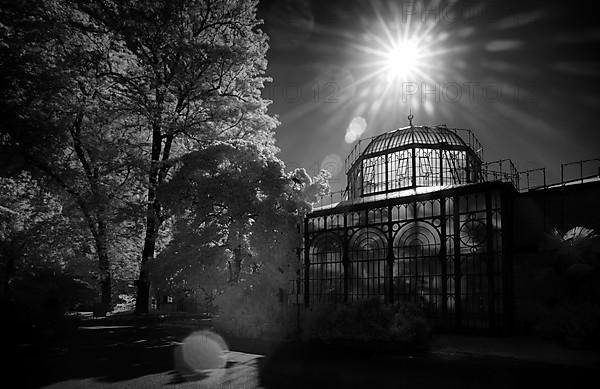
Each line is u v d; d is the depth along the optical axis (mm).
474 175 25344
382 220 20484
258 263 21422
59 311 18016
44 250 25953
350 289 20859
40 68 22609
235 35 29859
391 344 13883
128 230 28094
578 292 16031
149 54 28953
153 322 24594
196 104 28953
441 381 9836
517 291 17828
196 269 20203
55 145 23719
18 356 13633
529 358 12242
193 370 11523
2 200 26250
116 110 26203
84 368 11844
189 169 20938
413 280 19266
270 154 23094
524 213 18469
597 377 10078
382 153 25656
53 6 24562
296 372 11102
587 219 17062
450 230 18562
